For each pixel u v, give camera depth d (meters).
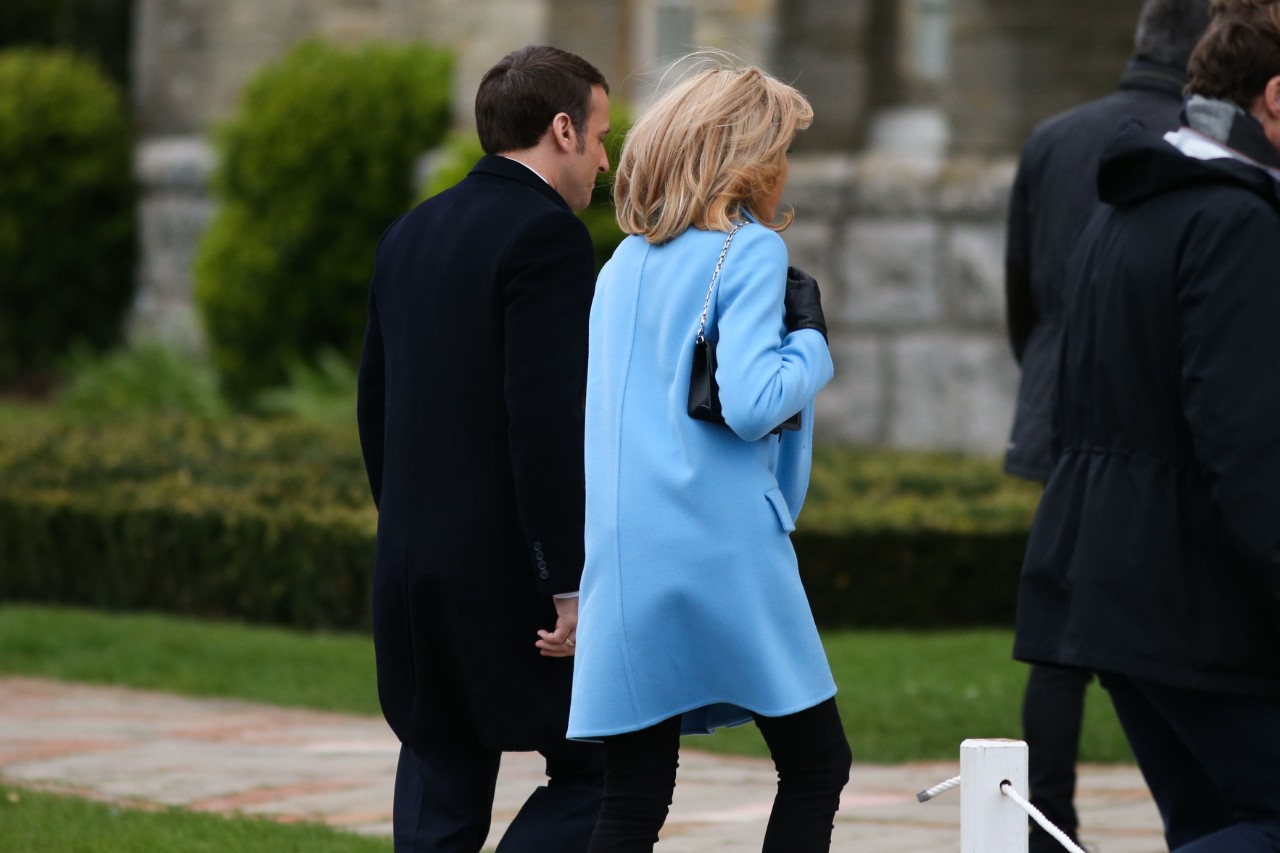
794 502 12.68
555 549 12.98
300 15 58.47
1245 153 12.74
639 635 11.95
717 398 11.85
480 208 13.62
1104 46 44.91
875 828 18.92
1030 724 17.14
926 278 44.81
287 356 54.84
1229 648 12.03
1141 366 12.30
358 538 31.72
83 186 62.78
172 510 34.22
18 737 23.97
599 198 45.56
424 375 13.48
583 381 13.08
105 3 77.00
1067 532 12.82
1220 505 11.61
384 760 22.56
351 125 53.44
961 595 32.56
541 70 14.00
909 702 25.55
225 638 30.95
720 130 12.29
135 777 21.44
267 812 19.64
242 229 55.12
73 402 57.75
